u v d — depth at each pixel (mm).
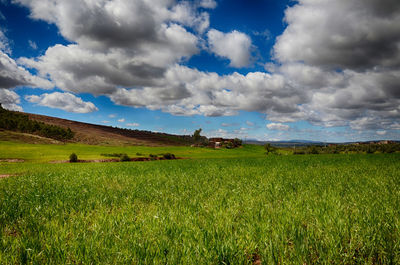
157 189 8234
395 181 9258
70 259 2725
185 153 89250
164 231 3480
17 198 6348
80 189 8070
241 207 5238
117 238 3227
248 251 2918
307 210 4621
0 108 160500
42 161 43938
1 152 55469
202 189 8023
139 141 168625
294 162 25875
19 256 2707
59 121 191250
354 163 22297
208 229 3574
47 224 3816
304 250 2760
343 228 3465
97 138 151375
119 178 11961
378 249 2840
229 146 134000
